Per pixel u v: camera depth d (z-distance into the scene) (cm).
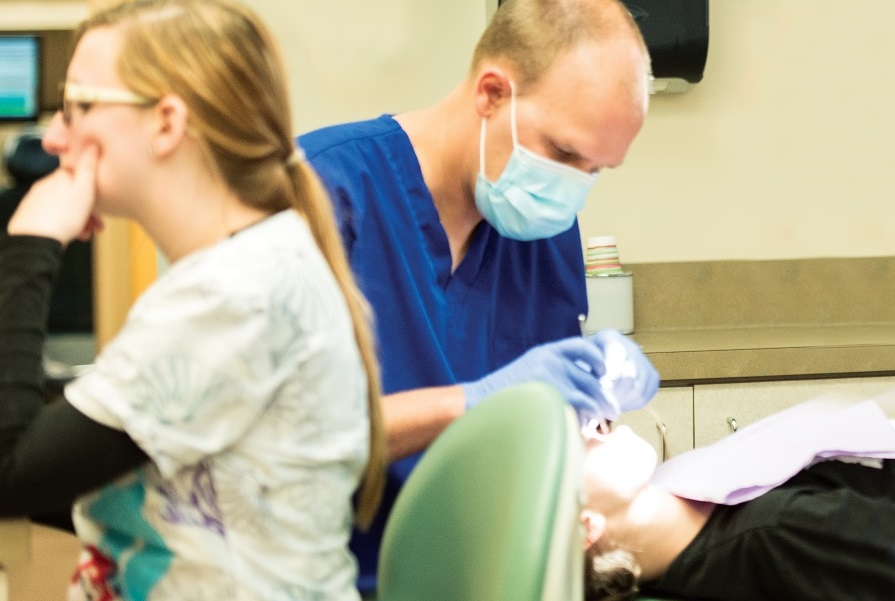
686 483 164
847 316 293
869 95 289
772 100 288
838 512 145
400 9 275
